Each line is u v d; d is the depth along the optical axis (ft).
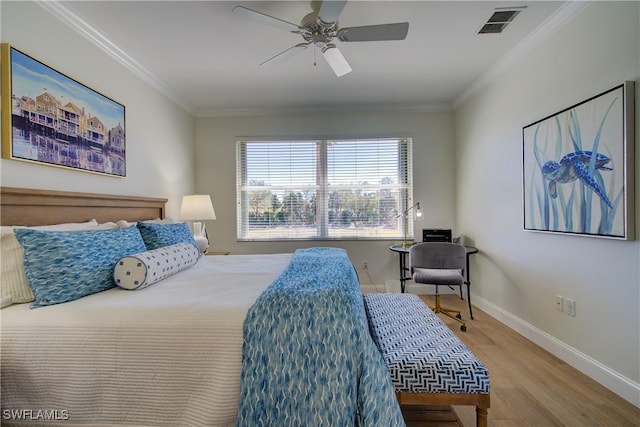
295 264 5.86
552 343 6.77
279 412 3.23
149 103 8.95
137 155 8.35
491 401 5.17
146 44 7.22
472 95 10.23
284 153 12.15
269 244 12.12
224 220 12.16
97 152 6.73
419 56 8.01
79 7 5.81
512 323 8.25
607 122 5.22
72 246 4.41
